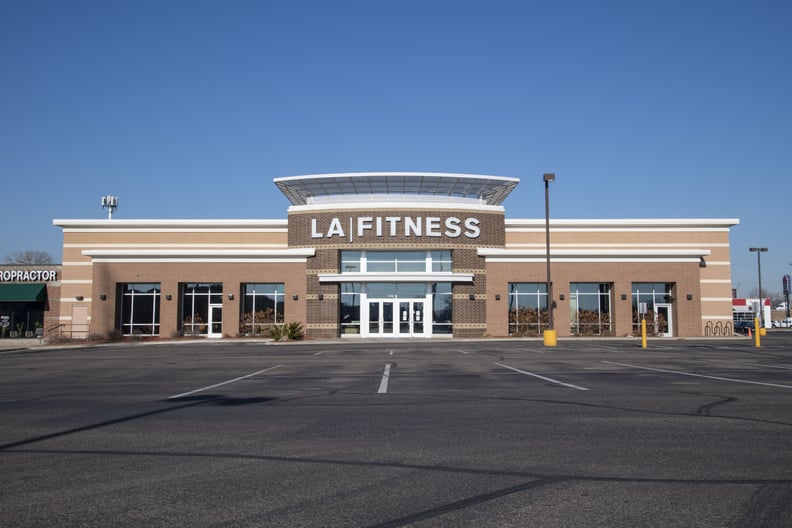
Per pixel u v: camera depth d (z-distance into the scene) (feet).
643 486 19.34
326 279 137.90
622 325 139.13
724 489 18.99
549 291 108.78
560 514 16.78
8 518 16.70
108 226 145.18
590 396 39.73
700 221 144.25
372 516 16.70
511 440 26.17
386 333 138.92
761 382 47.67
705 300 142.92
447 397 39.68
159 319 139.85
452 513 16.89
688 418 31.30
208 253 139.44
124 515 16.90
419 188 145.18
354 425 29.89
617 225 144.05
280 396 41.14
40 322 147.74
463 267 138.82
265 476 20.75
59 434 28.48
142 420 32.07
